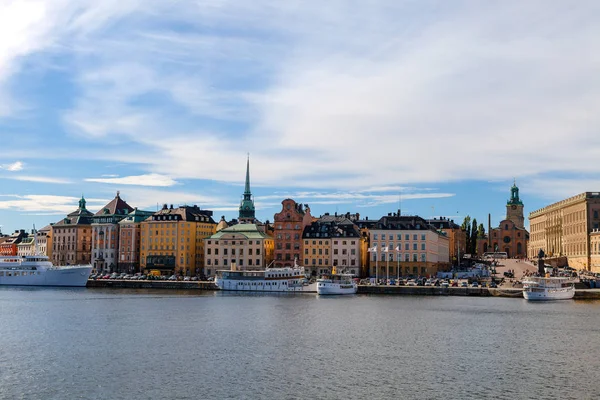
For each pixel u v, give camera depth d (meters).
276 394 80.94
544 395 80.75
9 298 199.50
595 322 140.88
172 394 80.81
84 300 192.88
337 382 86.44
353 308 169.12
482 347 110.44
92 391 82.06
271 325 135.12
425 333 125.00
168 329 129.25
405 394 81.12
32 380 87.31
